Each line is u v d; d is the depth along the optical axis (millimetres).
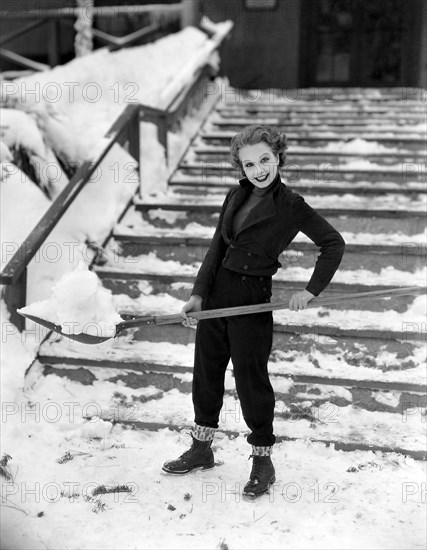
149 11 9734
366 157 6566
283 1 10656
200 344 3184
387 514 2939
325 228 3018
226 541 2754
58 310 3080
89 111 6562
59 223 4852
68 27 10844
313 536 2787
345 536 2785
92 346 4180
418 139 6730
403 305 4316
